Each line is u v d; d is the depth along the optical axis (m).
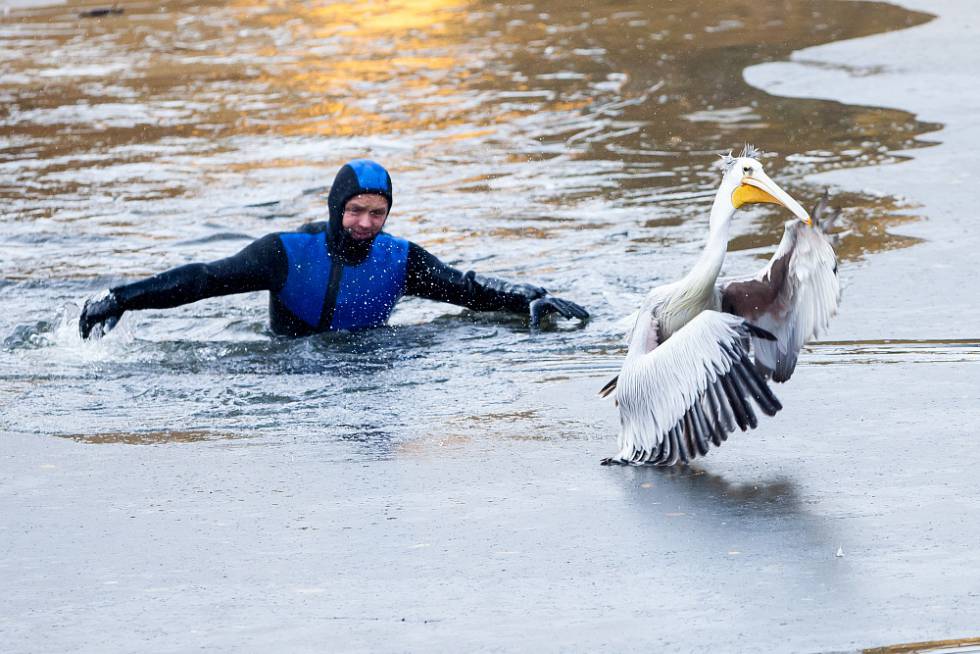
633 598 7.75
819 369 11.65
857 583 7.81
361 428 10.79
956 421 10.35
